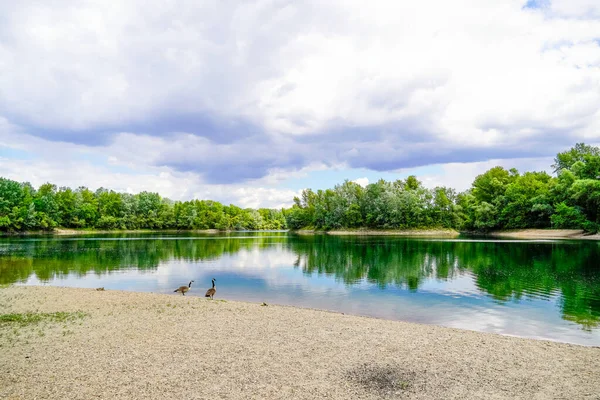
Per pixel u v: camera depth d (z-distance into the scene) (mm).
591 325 17469
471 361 11516
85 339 13281
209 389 9180
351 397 8914
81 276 33688
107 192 157250
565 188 86875
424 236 103812
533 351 12578
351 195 139875
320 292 26141
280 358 11508
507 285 27812
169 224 162750
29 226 110312
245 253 56125
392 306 21656
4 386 9234
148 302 20375
